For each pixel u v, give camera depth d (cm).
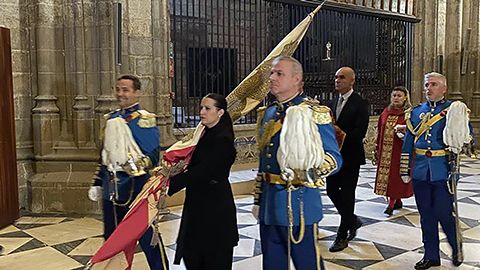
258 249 493
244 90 377
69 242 525
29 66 684
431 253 434
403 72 1195
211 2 851
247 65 920
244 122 905
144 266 446
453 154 416
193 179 316
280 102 300
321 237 534
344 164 488
